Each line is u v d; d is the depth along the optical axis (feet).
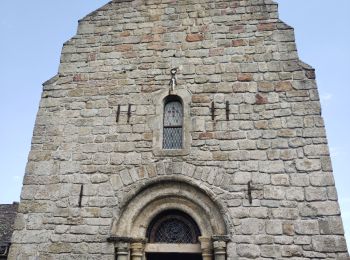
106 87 34.06
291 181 28.32
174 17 35.96
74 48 36.14
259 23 34.30
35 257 28.66
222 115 31.27
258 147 29.78
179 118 32.55
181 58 34.06
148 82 33.68
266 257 26.53
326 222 26.73
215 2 35.88
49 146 32.19
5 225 50.90
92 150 31.65
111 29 36.47
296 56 32.42
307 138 29.40
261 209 27.86
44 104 33.96
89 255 28.30
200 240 28.19
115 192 29.99
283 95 31.17
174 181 29.81
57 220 29.58
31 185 30.86
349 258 25.53
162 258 31.76
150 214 29.66
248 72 32.55
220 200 28.48
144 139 31.48
